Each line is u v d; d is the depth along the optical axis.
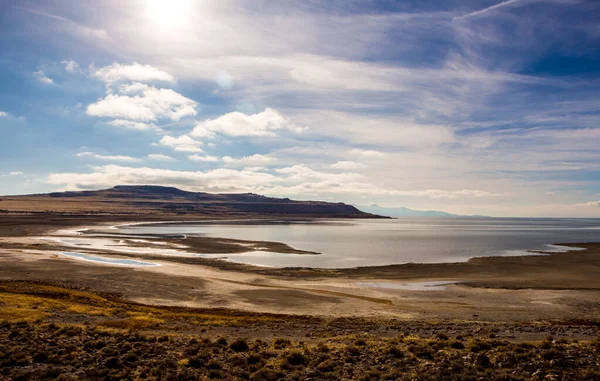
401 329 26.31
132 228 142.50
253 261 65.06
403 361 16.83
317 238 114.19
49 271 48.88
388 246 91.94
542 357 16.33
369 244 96.88
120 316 29.36
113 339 20.17
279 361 16.94
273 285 45.59
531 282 48.25
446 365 15.80
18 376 14.21
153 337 21.11
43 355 16.67
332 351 18.80
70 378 14.22
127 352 17.89
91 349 18.28
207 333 24.53
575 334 24.06
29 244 82.75
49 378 14.38
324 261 66.06
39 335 20.28
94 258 64.31
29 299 32.72
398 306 35.97
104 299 36.50
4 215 196.12
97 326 24.08
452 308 35.25
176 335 22.86
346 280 49.56
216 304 36.06
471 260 66.75
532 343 19.44
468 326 27.58
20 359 16.03
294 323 29.03
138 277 46.94
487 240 112.00
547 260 66.56
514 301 38.44
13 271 48.22
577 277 51.25
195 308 34.56
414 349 18.53
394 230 166.75
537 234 144.38
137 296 38.38
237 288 42.69
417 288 44.91
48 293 37.03
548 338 21.17
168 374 14.91
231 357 17.42
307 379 14.79
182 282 44.84
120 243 88.50
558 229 191.25
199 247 82.62
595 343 18.64
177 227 154.62
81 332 21.44
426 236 128.12
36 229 123.94
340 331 25.58
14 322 23.19
